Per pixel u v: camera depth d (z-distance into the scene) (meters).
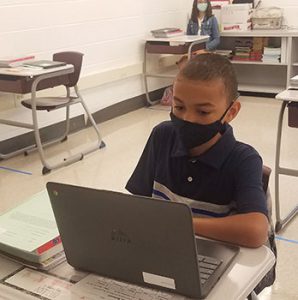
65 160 4.06
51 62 3.92
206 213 1.22
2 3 4.12
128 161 4.10
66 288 0.93
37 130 3.79
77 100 4.25
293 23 6.42
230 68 1.12
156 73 6.25
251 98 6.50
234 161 1.17
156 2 6.14
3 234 1.08
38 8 4.48
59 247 1.05
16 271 1.01
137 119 5.62
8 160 4.25
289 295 2.17
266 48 6.36
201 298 0.85
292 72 6.31
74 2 4.88
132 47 5.84
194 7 6.37
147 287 0.90
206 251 1.00
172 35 5.93
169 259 0.84
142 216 0.83
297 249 2.58
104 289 0.92
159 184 1.29
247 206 1.08
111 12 5.41
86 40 5.12
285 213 2.98
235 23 6.40
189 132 1.11
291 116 2.74
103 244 0.91
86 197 0.88
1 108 4.29
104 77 5.36
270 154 4.14
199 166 1.21
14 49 4.30
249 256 0.99
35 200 1.24
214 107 1.08
